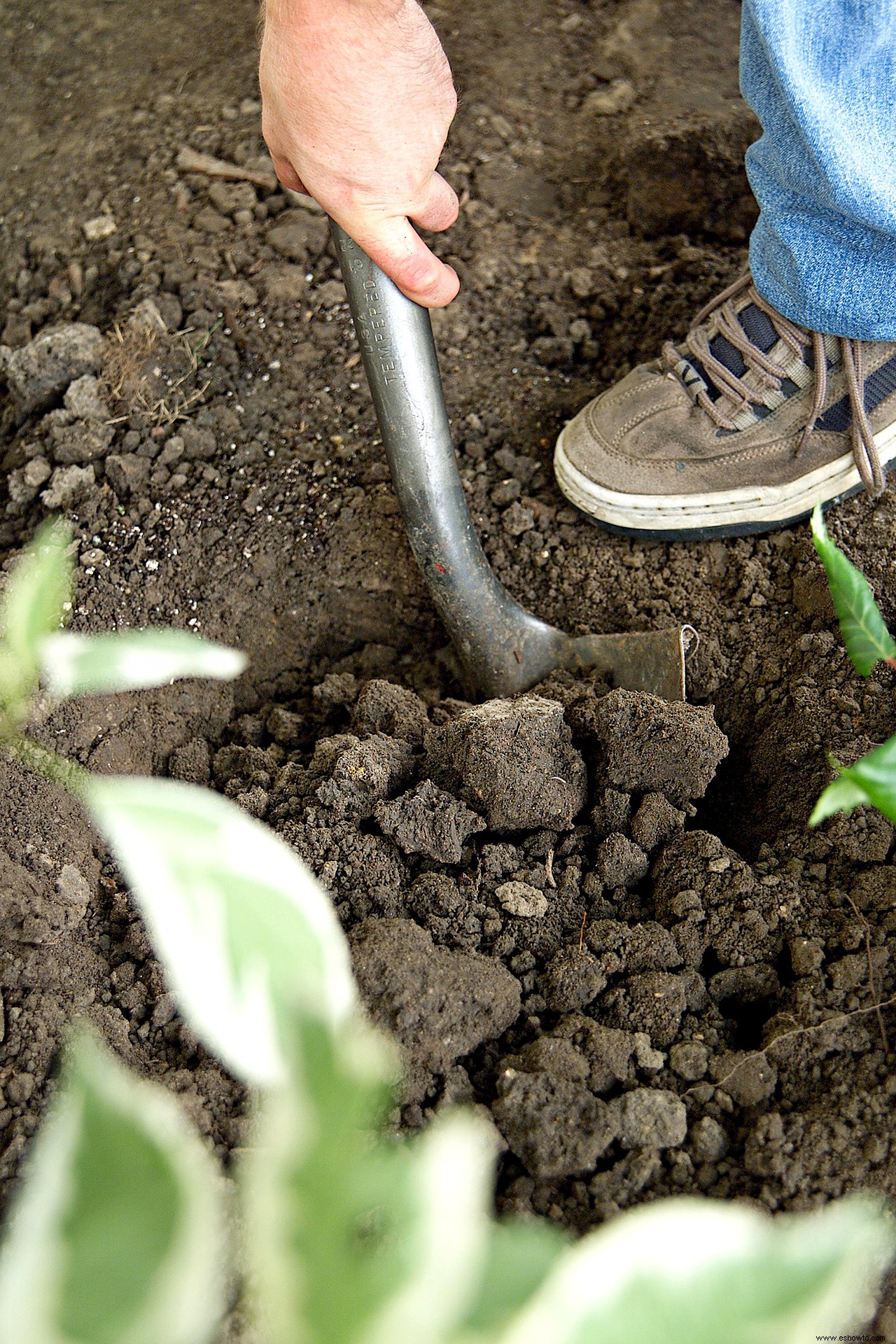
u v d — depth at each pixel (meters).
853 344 1.42
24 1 2.41
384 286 1.23
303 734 1.49
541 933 1.20
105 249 1.95
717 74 2.20
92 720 1.40
